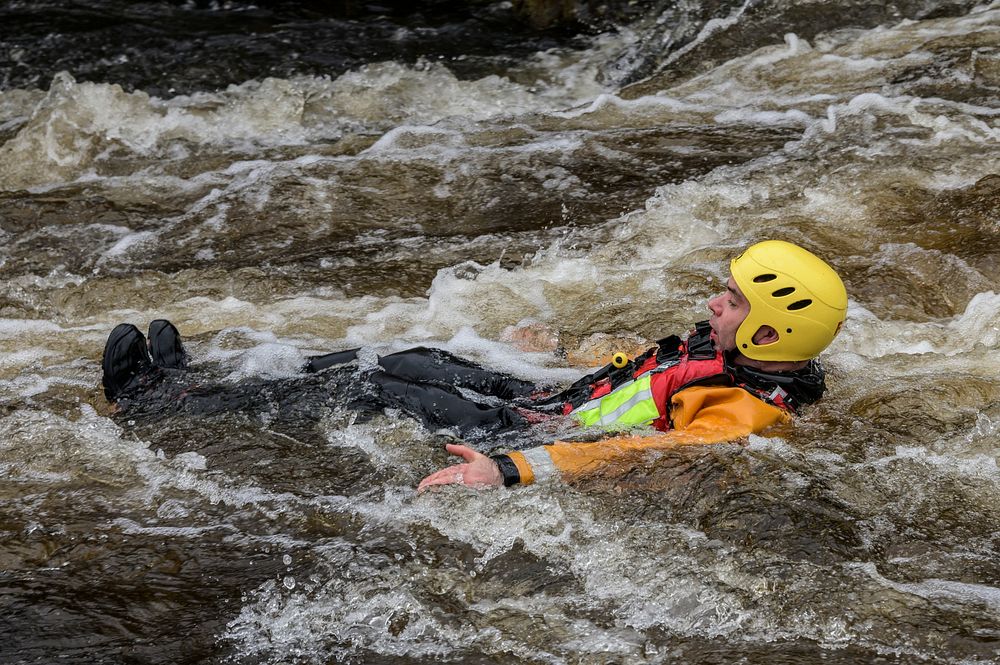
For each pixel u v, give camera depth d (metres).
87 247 26.84
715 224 25.91
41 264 25.92
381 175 30.22
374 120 36.19
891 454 16.31
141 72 39.50
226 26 43.50
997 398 17.92
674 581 13.73
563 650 12.72
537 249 25.31
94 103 35.53
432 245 25.98
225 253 26.23
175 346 19.08
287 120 35.97
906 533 14.59
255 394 18.17
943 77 33.97
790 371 15.99
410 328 21.95
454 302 22.95
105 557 14.59
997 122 30.27
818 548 14.20
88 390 19.48
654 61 39.66
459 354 20.61
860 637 12.70
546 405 17.56
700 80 37.19
